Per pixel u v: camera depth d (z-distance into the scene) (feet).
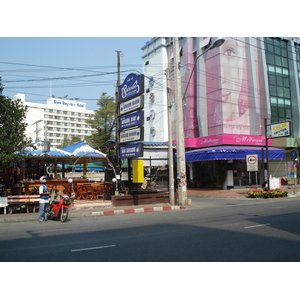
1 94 47.19
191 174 103.81
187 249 22.26
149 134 126.00
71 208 50.44
